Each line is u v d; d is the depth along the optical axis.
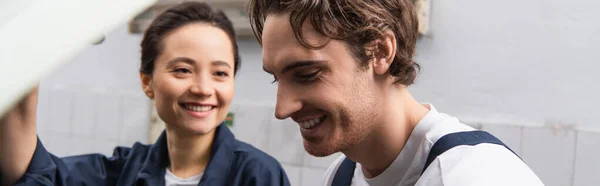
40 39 0.21
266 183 0.87
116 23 0.23
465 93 1.24
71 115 1.92
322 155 0.56
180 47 0.83
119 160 0.95
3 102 0.20
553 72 1.14
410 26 0.59
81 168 0.88
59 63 0.21
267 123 1.47
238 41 1.53
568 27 1.13
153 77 0.87
